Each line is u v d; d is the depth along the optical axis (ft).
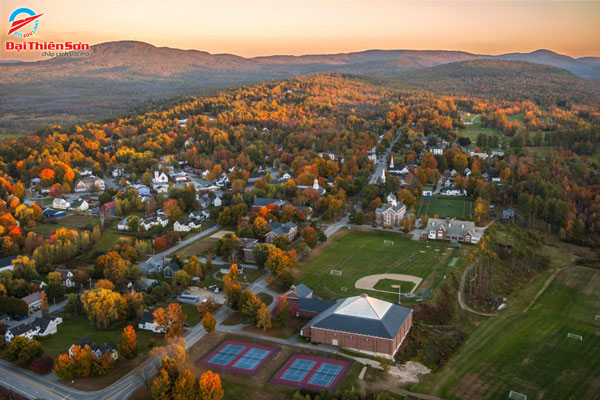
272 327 504.43
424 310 526.98
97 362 428.97
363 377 416.87
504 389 404.98
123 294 581.53
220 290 599.57
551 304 565.94
